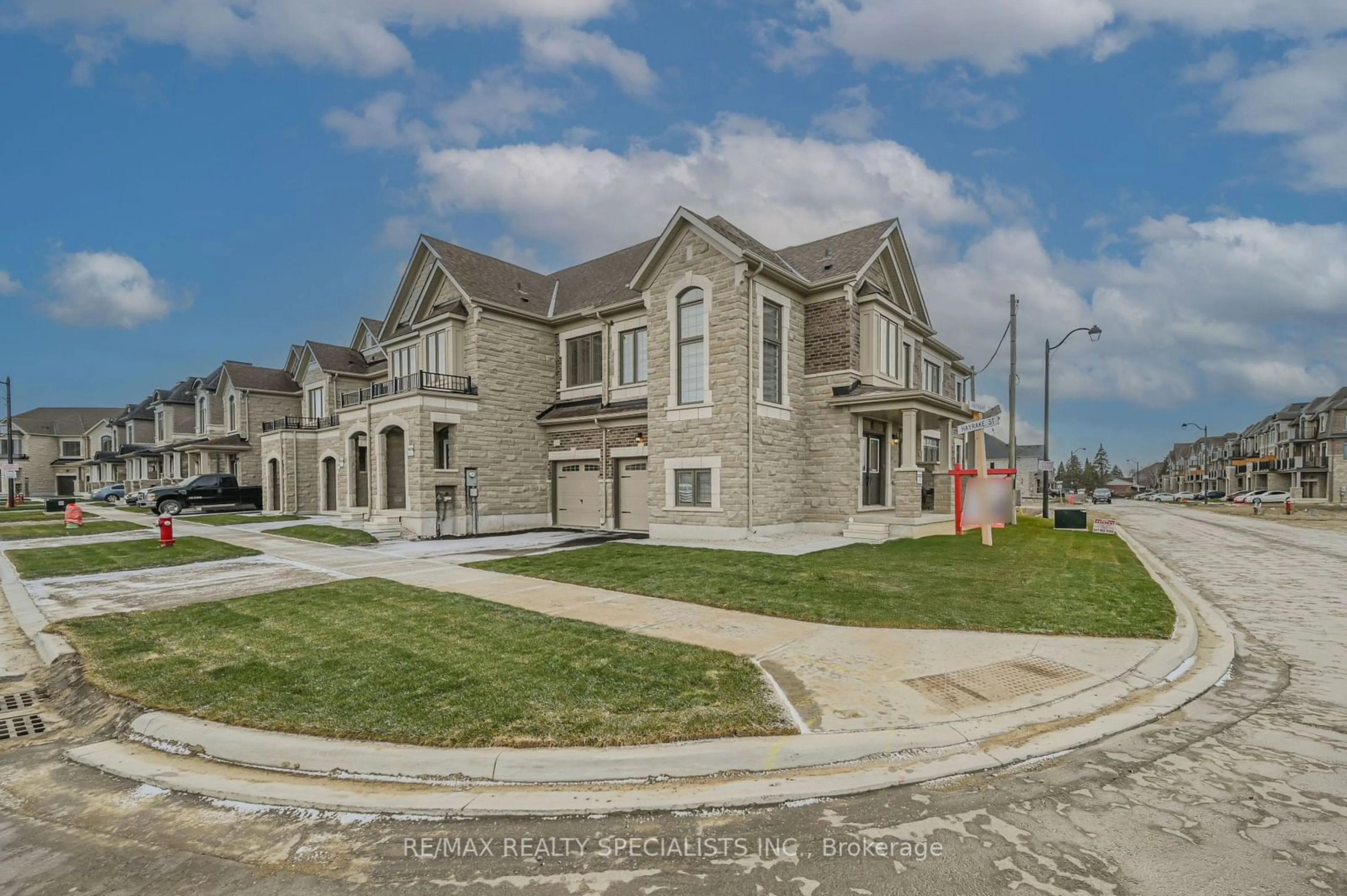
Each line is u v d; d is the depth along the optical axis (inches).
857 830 141.4
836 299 731.4
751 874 126.0
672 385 698.8
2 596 416.5
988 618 316.8
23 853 136.9
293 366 1524.4
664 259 710.5
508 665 241.8
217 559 559.2
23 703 236.2
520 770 166.9
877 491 800.3
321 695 214.5
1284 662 269.6
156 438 1939.0
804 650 264.4
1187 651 271.7
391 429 872.3
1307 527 1133.7
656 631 292.5
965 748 181.8
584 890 122.1
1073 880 122.3
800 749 173.8
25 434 2650.1
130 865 132.1
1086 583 410.0
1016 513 948.6
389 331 989.2
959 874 124.7
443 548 641.0
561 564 495.2
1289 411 2721.5
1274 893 118.0
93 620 327.9
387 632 292.5
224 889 123.6
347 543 695.7
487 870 128.7
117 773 174.7
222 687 225.3
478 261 935.7
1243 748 183.8
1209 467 4065.0
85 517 1122.0
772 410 690.8
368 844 138.7
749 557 511.2
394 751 173.9
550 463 923.4
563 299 964.6
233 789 163.5
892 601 349.4
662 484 708.7
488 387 848.9
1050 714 205.5
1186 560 625.9
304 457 1197.1
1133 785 161.2
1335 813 147.2
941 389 1201.4
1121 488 4832.7
